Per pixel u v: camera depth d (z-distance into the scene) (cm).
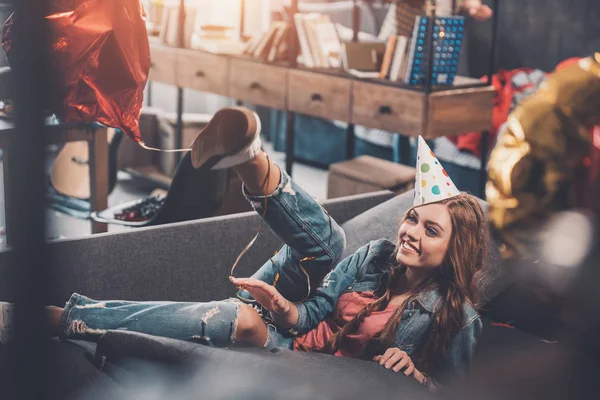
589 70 210
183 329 170
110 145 368
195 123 497
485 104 395
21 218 77
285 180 171
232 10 512
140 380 148
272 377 136
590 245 200
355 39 475
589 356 193
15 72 78
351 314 186
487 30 536
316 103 425
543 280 204
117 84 166
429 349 173
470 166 446
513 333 210
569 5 513
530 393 178
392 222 233
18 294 77
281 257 195
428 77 371
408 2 414
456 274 176
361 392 141
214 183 279
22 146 75
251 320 174
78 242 200
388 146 501
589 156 201
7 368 96
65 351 165
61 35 156
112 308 175
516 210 210
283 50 452
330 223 184
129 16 162
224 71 479
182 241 218
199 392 136
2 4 144
